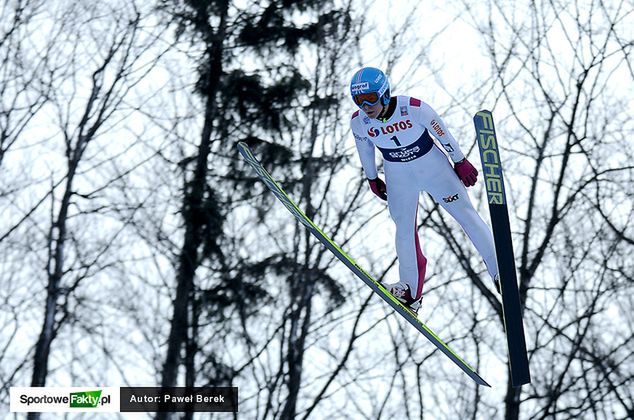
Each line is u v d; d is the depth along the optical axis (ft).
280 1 189.78
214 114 188.96
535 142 189.88
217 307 177.99
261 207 185.26
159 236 183.93
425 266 76.74
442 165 73.41
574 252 191.93
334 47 188.44
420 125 71.67
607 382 177.88
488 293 179.63
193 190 182.29
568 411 173.88
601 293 184.55
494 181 72.74
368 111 70.23
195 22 191.62
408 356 192.54
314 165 185.98
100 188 190.60
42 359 181.57
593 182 189.26
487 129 72.90
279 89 183.73
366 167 76.38
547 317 187.42
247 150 84.07
